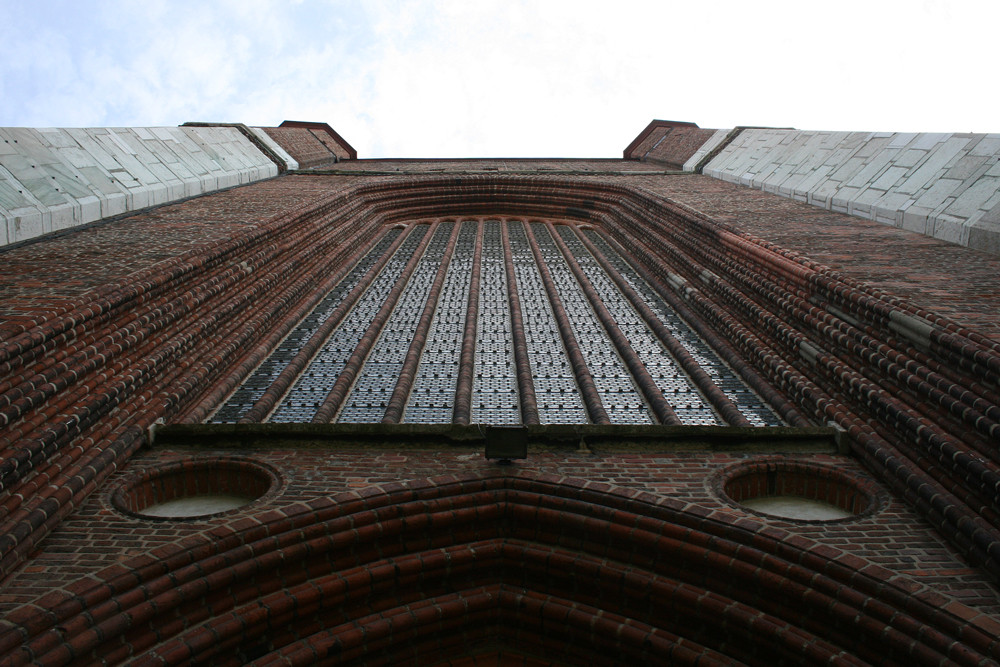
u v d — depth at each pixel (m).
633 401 9.68
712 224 13.72
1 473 6.05
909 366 7.69
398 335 12.16
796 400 9.02
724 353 10.91
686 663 6.03
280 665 5.89
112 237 11.70
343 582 6.34
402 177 21.92
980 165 12.39
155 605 5.65
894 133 15.73
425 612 6.46
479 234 20.19
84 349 7.70
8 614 5.27
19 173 11.99
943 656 5.18
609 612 6.50
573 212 21.48
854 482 7.25
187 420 8.51
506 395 9.88
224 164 19.19
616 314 13.26
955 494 6.47
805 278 10.13
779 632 5.82
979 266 10.19
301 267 13.96
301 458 7.57
